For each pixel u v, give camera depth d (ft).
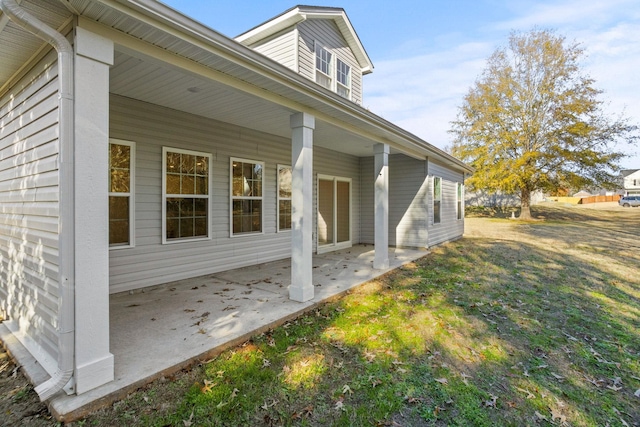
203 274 17.79
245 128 20.04
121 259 14.35
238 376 8.07
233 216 19.53
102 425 6.25
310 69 25.52
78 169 6.77
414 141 22.65
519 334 10.89
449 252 27.78
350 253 27.12
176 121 16.19
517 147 61.72
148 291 14.92
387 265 20.75
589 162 56.49
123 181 14.37
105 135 7.21
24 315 9.15
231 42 9.01
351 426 6.44
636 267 21.68
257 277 17.85
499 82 62.95
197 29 8.11
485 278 18.58
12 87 9.95
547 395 7.54
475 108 66.64
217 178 18.42
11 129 10.05
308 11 24.07
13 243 9.96
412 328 11.23
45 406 6.75
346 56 29.89
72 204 6.75
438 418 6.68
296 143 13.83
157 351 8.79
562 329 11.35
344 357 9.18
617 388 7.86
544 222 60.08
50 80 7.67
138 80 12.08
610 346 10.07
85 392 6.82
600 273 19.93
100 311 7.11
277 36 25.14
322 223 29.50
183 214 16.85
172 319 11.28
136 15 7.05
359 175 32.71
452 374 8.36
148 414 6.59
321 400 7.23
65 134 6.64
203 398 7.15
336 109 14.37
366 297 14.83
